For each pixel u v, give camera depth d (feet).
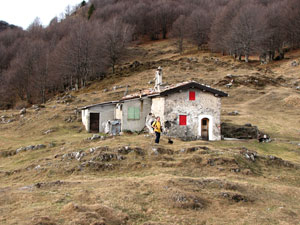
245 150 58.59
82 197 30.86
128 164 47.34
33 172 49.08
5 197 30.76
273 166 53.72
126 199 30.68
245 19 257.55
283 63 235.81
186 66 217.97
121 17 430.20
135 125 84.74
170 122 74.28
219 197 33.32
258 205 32.53
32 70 230.68
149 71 214.69
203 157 50.60
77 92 198.18
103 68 251.19
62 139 80.38
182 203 30.25
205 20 331.36
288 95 148.66
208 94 78.23
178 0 502.38
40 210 26.68
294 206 33.65
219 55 285.02
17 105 211.20
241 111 126.21
